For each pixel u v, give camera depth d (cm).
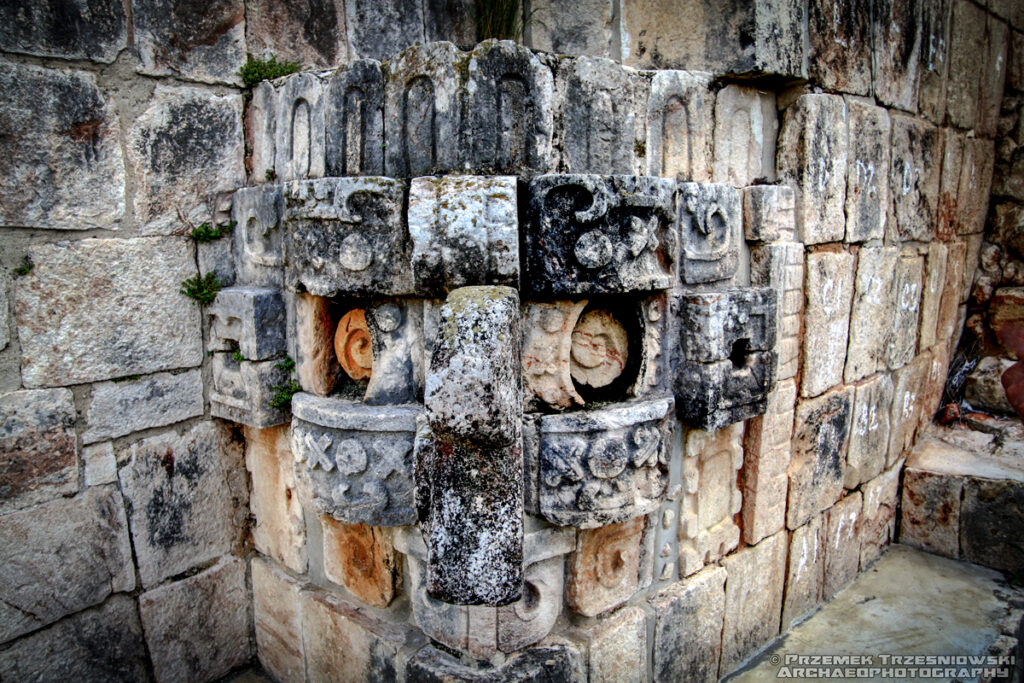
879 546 308
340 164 180
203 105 214
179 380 219
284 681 237
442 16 275
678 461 205
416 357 179
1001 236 366
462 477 144
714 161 206
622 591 198
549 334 171
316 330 197
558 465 167
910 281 296
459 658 179
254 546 245
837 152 231
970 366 366
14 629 192
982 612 262
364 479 179
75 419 198
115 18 195
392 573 195
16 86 179
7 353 185
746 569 233
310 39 239
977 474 299
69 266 192
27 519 191
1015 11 355
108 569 209
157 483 217
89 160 194
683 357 190
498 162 157
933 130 297
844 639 249
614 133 176
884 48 252
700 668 223
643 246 169
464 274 154
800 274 225
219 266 223
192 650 232
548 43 256
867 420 279
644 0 225
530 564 178
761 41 198
